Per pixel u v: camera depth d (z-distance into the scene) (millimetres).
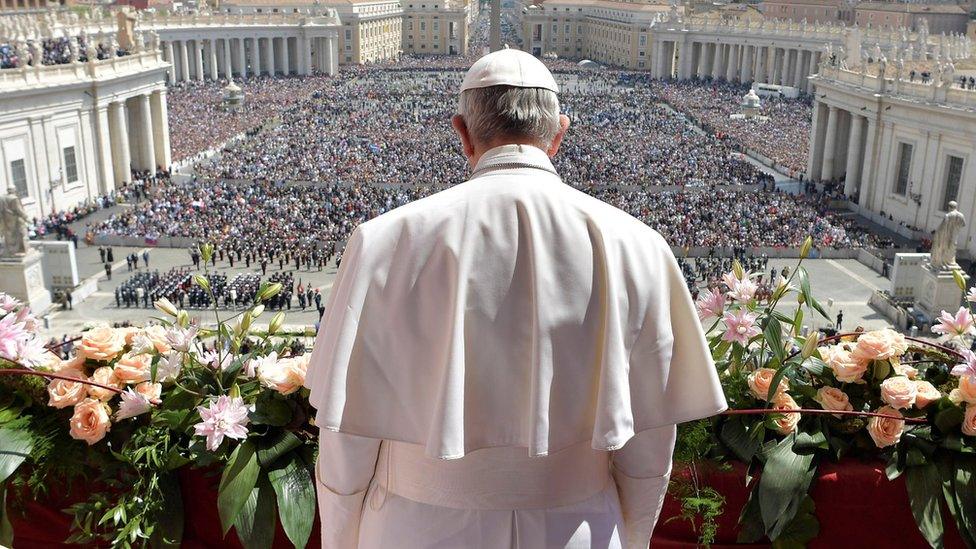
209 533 7340
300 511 6832
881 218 84688
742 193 87500
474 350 4535
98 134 87188
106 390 7215
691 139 119125
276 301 56125
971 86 77125
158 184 93562
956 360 8148
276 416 7043
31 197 78312
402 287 4578
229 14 179500
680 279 4926
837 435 7438
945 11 176125
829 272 65812
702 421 7289
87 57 87188
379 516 4930
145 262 64250
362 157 102188
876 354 7367
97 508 6965
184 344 7395
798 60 167625
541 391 4457
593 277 4633
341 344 4527
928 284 55000
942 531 6840
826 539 7219
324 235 69875
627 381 4594
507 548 4656
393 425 4648
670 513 7145
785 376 7477
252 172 94812
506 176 4777
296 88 171875
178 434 7215
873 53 127812
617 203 79312
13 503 7250
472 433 4598
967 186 72438
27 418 7238
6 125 74688
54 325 52688
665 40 199875
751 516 7070
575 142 112500
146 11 159750
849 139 94562
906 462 7102
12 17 111938
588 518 4828
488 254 4562
